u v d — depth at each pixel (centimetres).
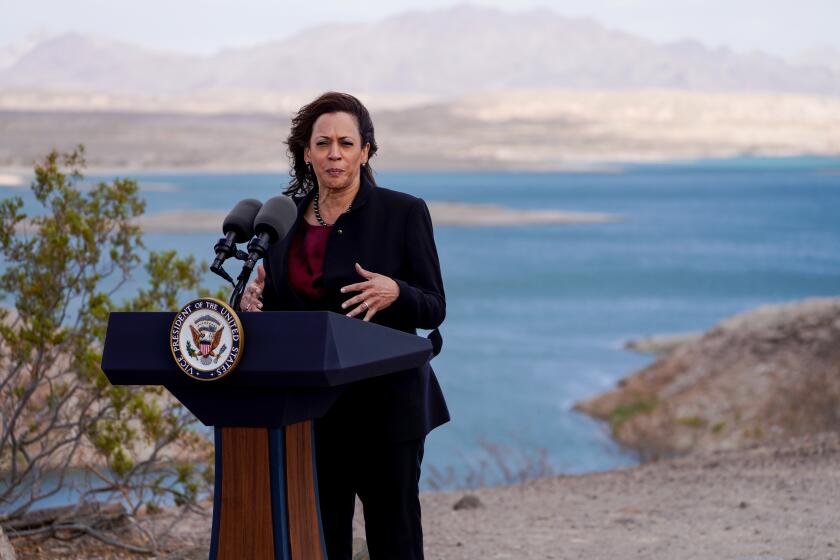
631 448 3375
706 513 1287
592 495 1530
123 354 502
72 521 1070
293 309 614
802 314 4341
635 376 4362
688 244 12288
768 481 1498
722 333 4416
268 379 479
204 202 18775
